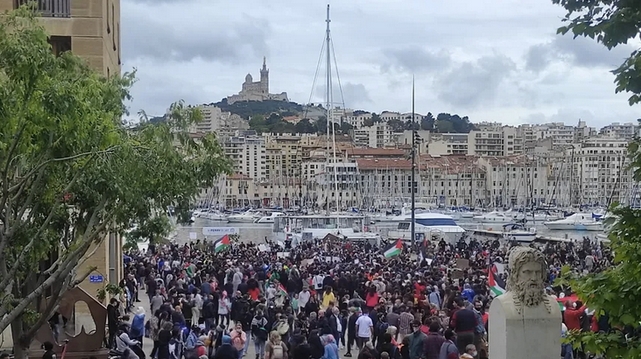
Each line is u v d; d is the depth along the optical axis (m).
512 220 169.50
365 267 45.50
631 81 10.91
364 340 25.81
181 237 138.50
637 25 10.68
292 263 48.41
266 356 21.62
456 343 22.05
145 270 47.19
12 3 32.62
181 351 25.88
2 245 17.78
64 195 19.52
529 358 10.53
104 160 18.28
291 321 27.11
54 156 17.55
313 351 21.47
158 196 20.52
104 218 21.52
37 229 20.44
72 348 23.69
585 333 10.87
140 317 27.41
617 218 11.38
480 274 41.00
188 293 33.22
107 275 34.22
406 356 21.95
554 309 10.62
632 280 10.49
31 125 16.72
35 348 23.45
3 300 18.17
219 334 24.20
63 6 34.31
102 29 33.97
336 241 83.94
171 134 20.20
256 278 39.25
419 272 41.81
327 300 31.61
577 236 121.62
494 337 10.91
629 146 11.60
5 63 16.61
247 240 126.69
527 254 10.61
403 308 26.55
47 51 16.78
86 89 18.61
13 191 18.41
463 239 84.12
